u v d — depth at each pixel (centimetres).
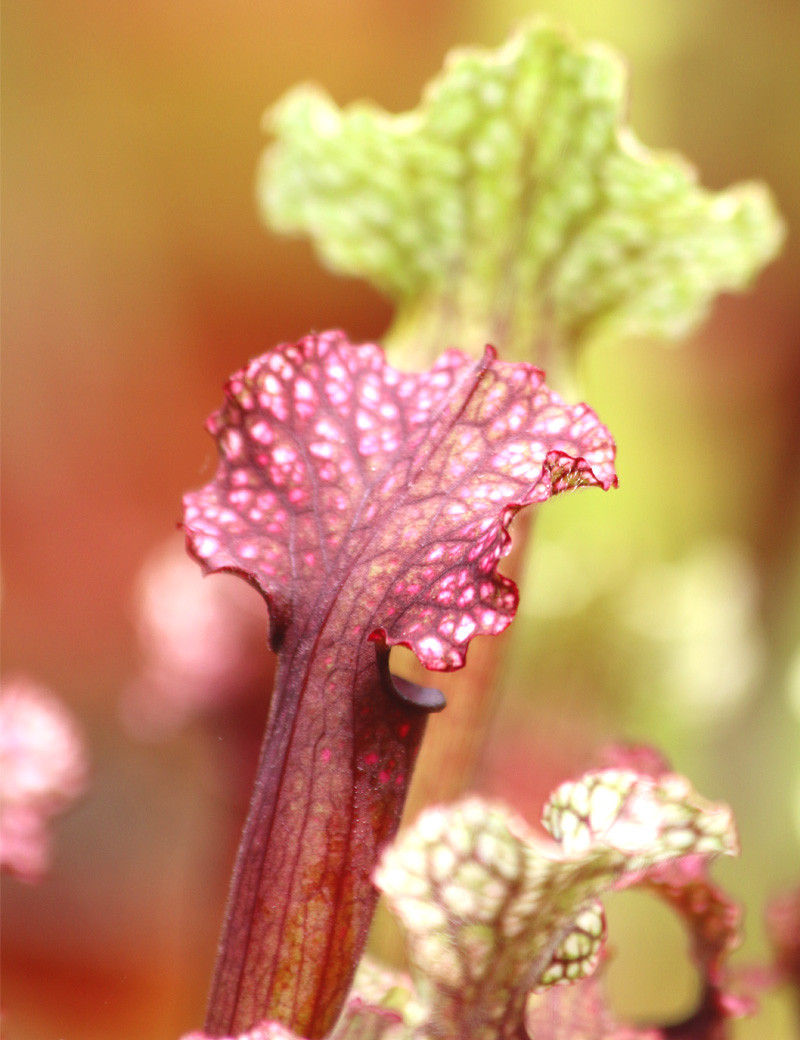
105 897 130
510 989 46
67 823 136
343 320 188
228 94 182
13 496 179
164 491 184
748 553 140
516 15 151
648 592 88
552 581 87
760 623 137
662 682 89
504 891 45
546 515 90
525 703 86
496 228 54
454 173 54
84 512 182
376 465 47
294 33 181
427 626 46
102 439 183
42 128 181
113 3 179
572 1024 50
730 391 145
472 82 53
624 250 54
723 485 143
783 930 56
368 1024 46
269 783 47
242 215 184
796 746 120
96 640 175
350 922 47
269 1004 47
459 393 47
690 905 50
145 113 183
